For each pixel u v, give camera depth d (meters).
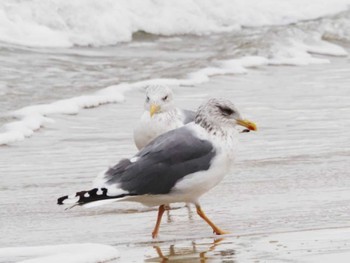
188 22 26.42
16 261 8.13
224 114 9.48
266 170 12.51
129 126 16.22
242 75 21.12
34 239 9.44
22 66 20.50
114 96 18.34
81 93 18.50
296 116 16.59
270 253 8.30
